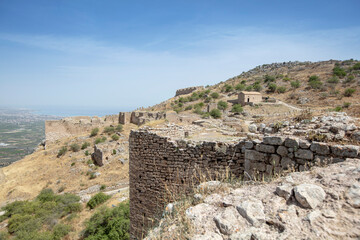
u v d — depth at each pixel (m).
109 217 18.17
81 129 60.69
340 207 3.24
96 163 39.19
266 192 4.05
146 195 9.97
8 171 41.31
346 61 118.19
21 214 24.16
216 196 4.27
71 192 30.44
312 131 6.58
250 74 157.50
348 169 4.27
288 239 2.86
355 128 6.06
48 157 44.97
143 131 10.12
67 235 19.05
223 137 11.05
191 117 44.59
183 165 8.94
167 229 3.71
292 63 159.88
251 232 3.07
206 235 3.18
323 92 68.81
